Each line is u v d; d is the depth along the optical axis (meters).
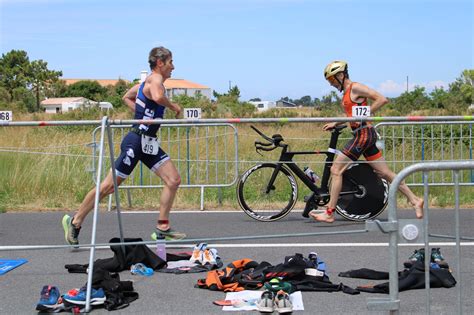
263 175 8.71
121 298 4.90
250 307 4.77
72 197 10.57
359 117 6.80
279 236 4.60
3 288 5.43
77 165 10.96
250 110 39.22
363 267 6.01
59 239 7.62
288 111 37.22
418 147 9.95
